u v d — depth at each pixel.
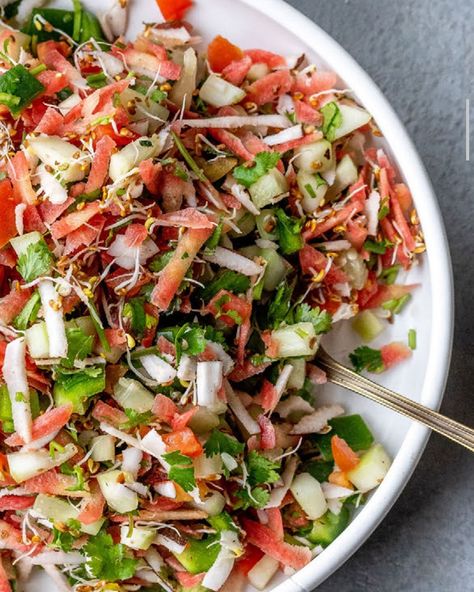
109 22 0.51
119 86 0.47
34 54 0.50
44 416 0.46
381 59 0.53
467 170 0.53
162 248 0.47
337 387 0.51
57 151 0.46
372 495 0.49
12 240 0.46
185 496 0.47
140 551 0.49
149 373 0.47
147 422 0.47
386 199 0.49
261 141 0.49
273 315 0.49
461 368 0.53
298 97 0.50
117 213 0.46
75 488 0.47
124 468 0.47
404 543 0.53
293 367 0.49
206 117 0.49
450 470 0.53
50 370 0.47
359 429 0.51
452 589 0.52
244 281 0.48
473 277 0.53
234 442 0.48
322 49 0.49
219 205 0.48
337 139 0.50
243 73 0.50
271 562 0.50
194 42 0.50
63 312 0.46
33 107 0.48
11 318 0.46
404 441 0.48
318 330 0.49
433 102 0.53
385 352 0.51
